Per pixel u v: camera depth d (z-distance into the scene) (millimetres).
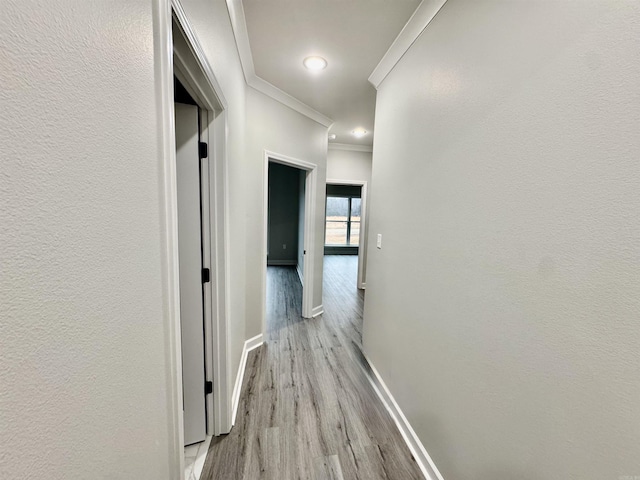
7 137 305
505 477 972
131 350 568
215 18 1191
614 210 653
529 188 875
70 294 406
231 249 1730
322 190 3461
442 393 1336
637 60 605
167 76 691
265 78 2381
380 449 1569
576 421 746
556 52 783
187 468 1416
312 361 2490
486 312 1062
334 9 1541
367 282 2541
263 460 1478
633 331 625
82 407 434
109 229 490
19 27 314
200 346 1520
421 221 1548
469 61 1155
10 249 313
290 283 5129
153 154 650
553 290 800
